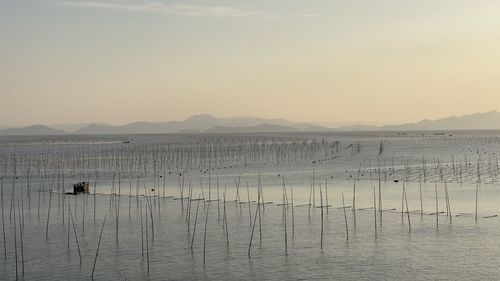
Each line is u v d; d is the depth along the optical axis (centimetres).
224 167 13075
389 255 4438
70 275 4047
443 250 4566
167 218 6181
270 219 6003
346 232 5272
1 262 4394
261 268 4138
